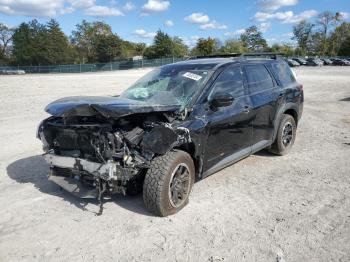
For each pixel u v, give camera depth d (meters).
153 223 4.21
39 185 5.41
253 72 6.05
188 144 4.53
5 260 3.56
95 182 4.38
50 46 93.81
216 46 93.00
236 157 5.42
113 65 76.19
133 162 4.18
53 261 3.53
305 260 3.48
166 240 3.86
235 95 5.43
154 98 5.03
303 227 4.09
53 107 4.47
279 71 6.80
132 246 3.76
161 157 4.24
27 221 4.31
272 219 4.28
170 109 4.45
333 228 4.06
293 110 6.95
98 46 95.94
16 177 5.75
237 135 5.36
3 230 4.12
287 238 3.86
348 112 11.96
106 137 4.14
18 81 30.55
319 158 6.61
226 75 5.38
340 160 6.48
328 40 111.00
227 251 3.64
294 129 6.98
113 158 4.19
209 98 4.93
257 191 5.11
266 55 7.07
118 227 4.14
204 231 4.03
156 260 3.52
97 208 4.62
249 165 6.24
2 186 5.38
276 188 5.21
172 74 5.51
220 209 4.55
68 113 4.14
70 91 19.86
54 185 5.41
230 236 3.92
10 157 6.82
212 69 5.32
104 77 37.53
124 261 3.51
